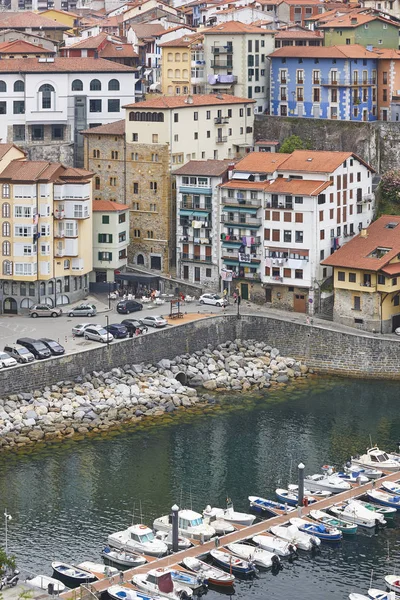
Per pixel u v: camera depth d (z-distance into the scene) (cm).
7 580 16088
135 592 16312
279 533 17888
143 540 17512
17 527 18375
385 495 19050
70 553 17575
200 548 17512
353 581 16988
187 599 16488
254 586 16862
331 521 18238
